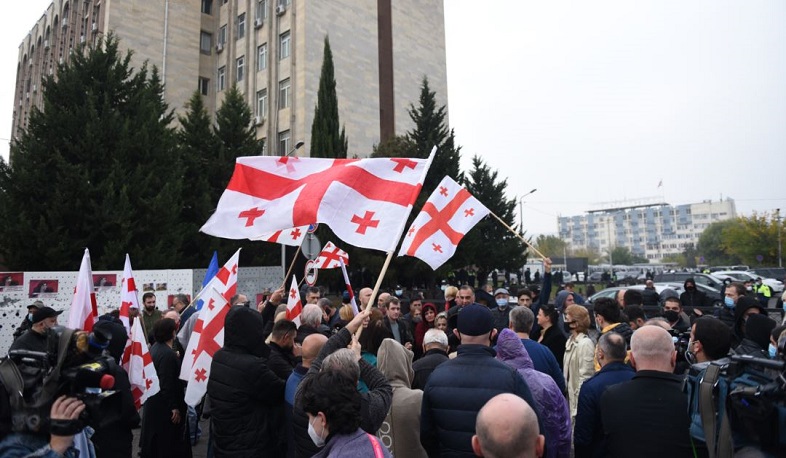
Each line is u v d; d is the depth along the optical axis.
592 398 3.56
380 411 3.23
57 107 17.39
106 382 2.28
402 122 38.53
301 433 3.49
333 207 4.71
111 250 16.16
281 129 32.56
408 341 8.56
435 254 5.53
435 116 29.33
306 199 4.81
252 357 4.11
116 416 2.42
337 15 34.06
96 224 16.45
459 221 5.79
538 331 7.07
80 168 16.44
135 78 19.61
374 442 2.53
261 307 7.91
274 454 4.18
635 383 3.15
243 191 5.12
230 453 3.96
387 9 39.06
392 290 23.67
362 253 22.64
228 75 36.28
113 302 13.13
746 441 2.34
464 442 3.12
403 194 4.70
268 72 33.47
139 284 13.34
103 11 33.41
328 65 24.83
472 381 3.22
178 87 34.81
